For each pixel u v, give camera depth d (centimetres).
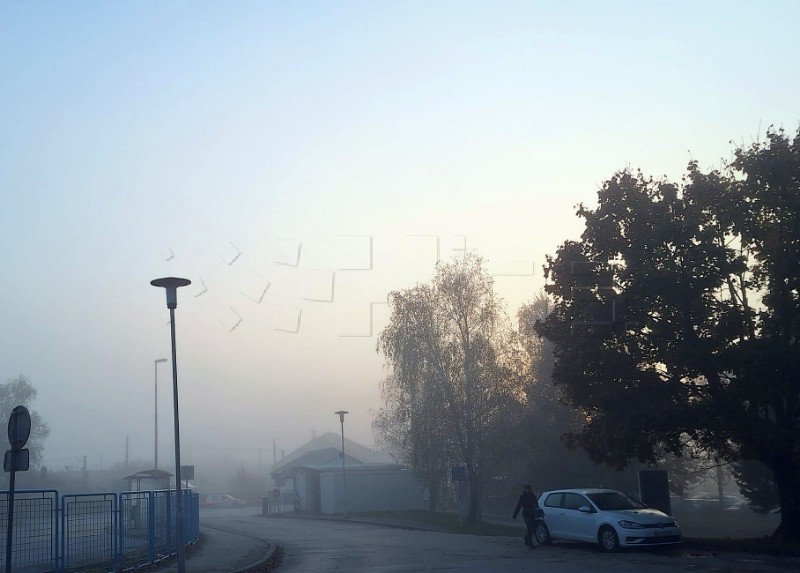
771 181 2253
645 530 2181
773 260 2264
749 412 2273
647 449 2414
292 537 3278
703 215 2395
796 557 2011
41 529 1548
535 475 4506
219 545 2770
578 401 2570
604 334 2453
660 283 2317
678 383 2356
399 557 2248
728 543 2275
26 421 1401
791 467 2275
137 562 1942
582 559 2048
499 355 4166
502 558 2131
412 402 4203
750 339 2278
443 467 4069
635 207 2430
